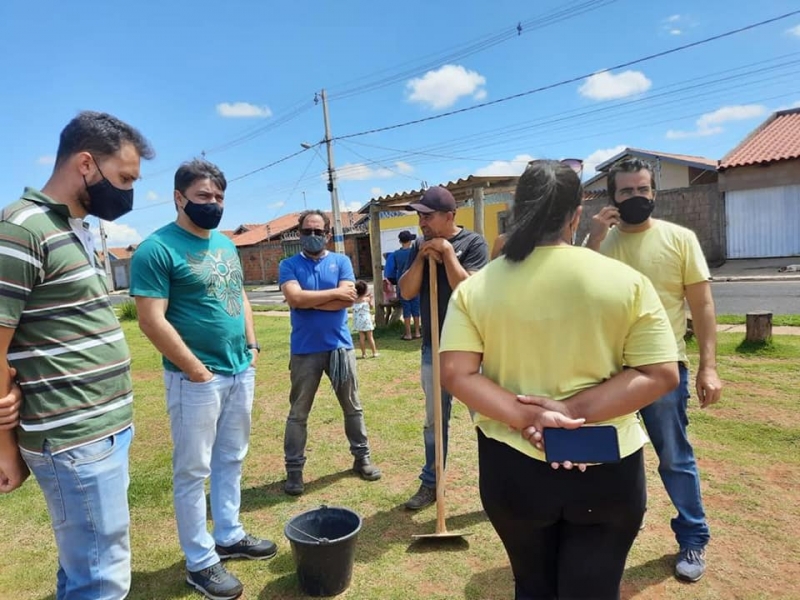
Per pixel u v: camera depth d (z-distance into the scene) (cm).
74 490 181
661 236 254
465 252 329
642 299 144
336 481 385
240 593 262
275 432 508
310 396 370
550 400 145
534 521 154
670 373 143
